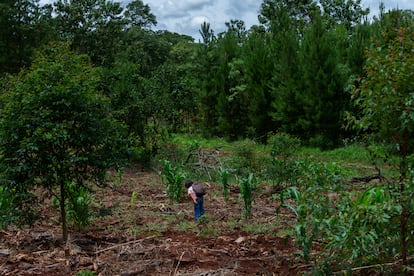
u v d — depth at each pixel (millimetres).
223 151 22484
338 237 4762
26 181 7062
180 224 9195
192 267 6629
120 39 48906
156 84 19125
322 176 5234
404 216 4711
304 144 22641
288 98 22922
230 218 9688
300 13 38781
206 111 28516
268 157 15047
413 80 4520
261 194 12469
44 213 9938
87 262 6758
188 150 20344
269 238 8062
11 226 8766
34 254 7195
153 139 18688
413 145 4926
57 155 7238
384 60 4617
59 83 7172
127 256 7137
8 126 6910
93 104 7512
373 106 4715
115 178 15195
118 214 10086
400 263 5328
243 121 26953
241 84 27109
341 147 21234
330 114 21469
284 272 6293
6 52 32562
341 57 23203
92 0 44375
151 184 14438
